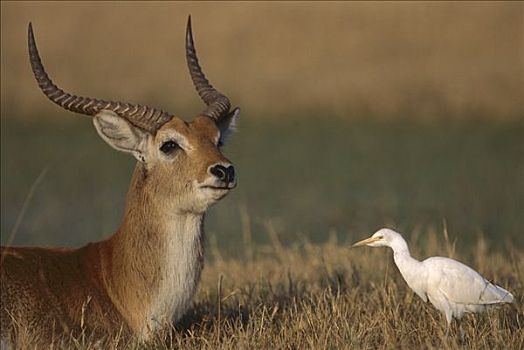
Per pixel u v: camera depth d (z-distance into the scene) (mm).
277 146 38125
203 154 13242
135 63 53625
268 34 55688
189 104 48094
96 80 51375
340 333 13070
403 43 54562
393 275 16109
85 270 13375
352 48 54062
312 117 44406
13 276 12703
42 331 12562
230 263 19234
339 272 16859
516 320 13594
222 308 15000
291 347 12992
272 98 47594
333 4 59094
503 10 58031
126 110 13461
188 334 13781
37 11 61188
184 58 54062
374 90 48250
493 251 21781
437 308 12992
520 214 26422
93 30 58031
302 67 51594
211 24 57281
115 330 13094
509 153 35781
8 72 51500
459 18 57688
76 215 28516
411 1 59312
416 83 49094
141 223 13367
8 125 43344
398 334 13109
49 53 55000
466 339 12789
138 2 61344
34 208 29328
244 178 32469
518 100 46062
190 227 13430
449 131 40781
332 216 26688
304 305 14070
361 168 33688
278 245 20766
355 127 42188
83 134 41500
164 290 13336
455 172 32688
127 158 36750
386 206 27719
